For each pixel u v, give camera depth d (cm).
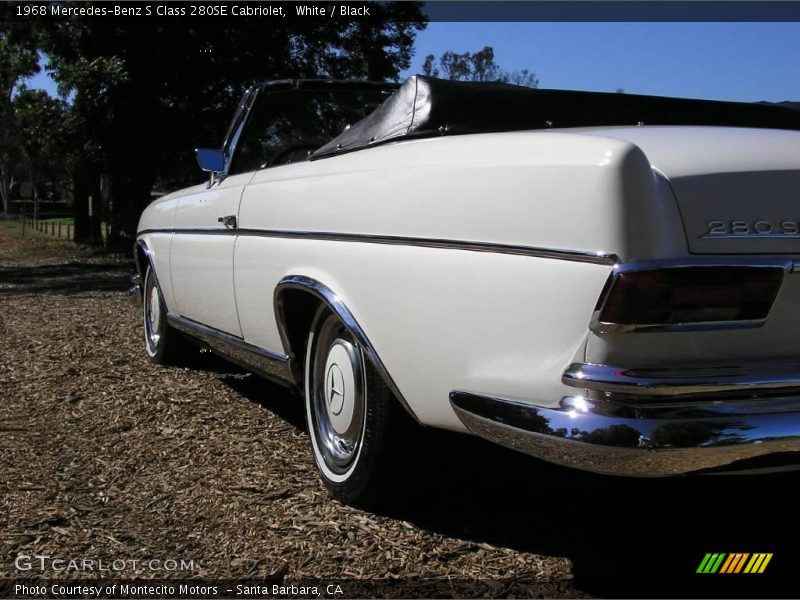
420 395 266
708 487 348
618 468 216
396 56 1983
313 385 336
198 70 1928
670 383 212
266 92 448
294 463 363
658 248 212
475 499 324
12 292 1173
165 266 508
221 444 391
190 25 1839
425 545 283
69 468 361
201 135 2002
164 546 284
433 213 256
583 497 333
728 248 219
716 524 311
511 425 232
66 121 1888
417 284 260
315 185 318
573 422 217
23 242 2877
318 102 455
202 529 297
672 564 276
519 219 231
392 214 271
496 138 249
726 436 212
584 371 216
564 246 220
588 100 341
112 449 387
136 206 2130
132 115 1878
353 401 303
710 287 214
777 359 226
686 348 218
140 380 520
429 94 300
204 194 444
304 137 450
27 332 724
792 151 244
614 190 212
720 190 222
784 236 226
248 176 392
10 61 2316
